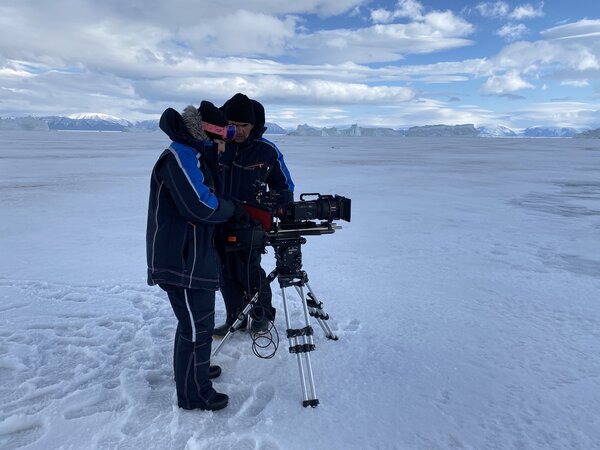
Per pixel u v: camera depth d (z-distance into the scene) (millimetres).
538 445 1998
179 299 2174
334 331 3121
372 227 7004
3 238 6062
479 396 2371
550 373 2621
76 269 4625
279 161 2896
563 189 12383
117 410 2207
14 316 3381
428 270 4723
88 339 2963
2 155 27375
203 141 2105
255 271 2912
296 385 2461
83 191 10977
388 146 61719
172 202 2127
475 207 9141
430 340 3027
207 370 2240
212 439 1995
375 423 2131
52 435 2014
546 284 4301
